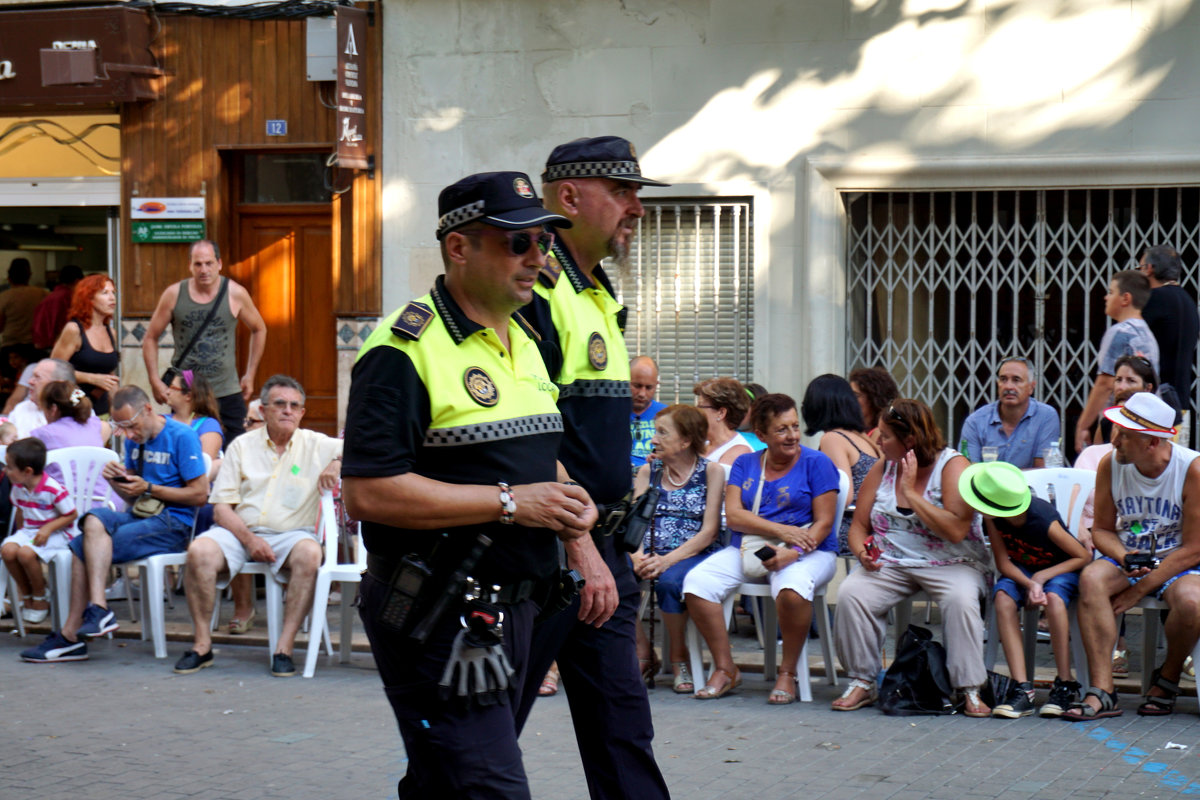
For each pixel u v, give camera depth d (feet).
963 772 17.29
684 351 32.55
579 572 11.39
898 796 16.22
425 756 10.22
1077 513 23.29
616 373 12.30
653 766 12.30
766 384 31.63
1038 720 20.25
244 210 35.86
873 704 21.48
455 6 33.24
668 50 31.96
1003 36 29.86
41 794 16.62
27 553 27.07
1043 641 26.25
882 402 26.89
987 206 30.66
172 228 35.58
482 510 10.02
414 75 33.63
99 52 35.06
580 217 12.25
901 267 31.30
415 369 10.06
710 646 22.29
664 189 32.09
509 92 33.09
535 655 11.39
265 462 25.12
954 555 21.22
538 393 10.76
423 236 33.88
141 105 35.68
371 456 9.94
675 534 23.41
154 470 26.35
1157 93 29.07
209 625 24.75
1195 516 20.43
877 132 30.71
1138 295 25.91
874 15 30.58
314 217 35.55
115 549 25.67
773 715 20.84
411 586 10.08
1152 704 20.51
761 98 31.40
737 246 32.07
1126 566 20.52
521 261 10.18
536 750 18.76
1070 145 29.63
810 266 31.04
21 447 26.53
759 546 22.34
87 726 20.15
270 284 35.88
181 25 35.27
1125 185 29.37
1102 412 26.09
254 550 24.36
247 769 17.76
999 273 30.60
